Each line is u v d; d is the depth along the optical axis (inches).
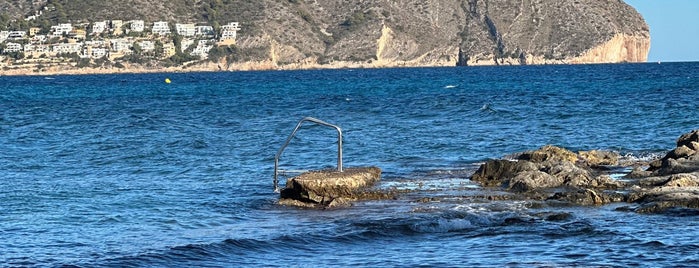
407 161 1672.0
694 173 1238.3
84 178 1461.6
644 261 838.5
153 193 1277.1
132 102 4288.9
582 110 2827.3
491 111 2837.1
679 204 1084.5
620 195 1160.8
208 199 1226.0
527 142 1985.7
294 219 1066.7
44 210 1128.8
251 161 1701.5
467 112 2886.3
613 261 838.5
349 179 1209.4
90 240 945.5
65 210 1128.8
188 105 3843.5
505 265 828.0
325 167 1610.5
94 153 1830.7
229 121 2758.4
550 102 3393.2
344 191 1197.1
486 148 1883.6
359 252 889.5
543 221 1026.7
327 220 1051.9
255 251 892.0
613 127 2279.8
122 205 1170.6
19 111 3442.4
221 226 1030.4
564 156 1526.8
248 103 3929.6
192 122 2699.3
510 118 2623.0
